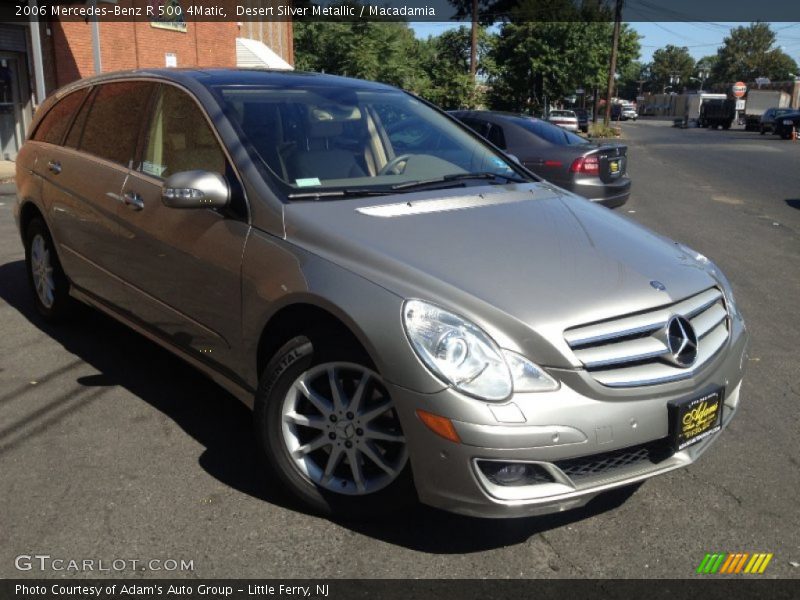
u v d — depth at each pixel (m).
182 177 3.23
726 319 3.19
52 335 4.94
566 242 3.12
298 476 2.95
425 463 2.60
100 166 4.24
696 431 2.81
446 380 2.52
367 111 4.01
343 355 2.78
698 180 16.88
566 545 2.85
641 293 2.81
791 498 3.20
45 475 3.24
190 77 3.88
